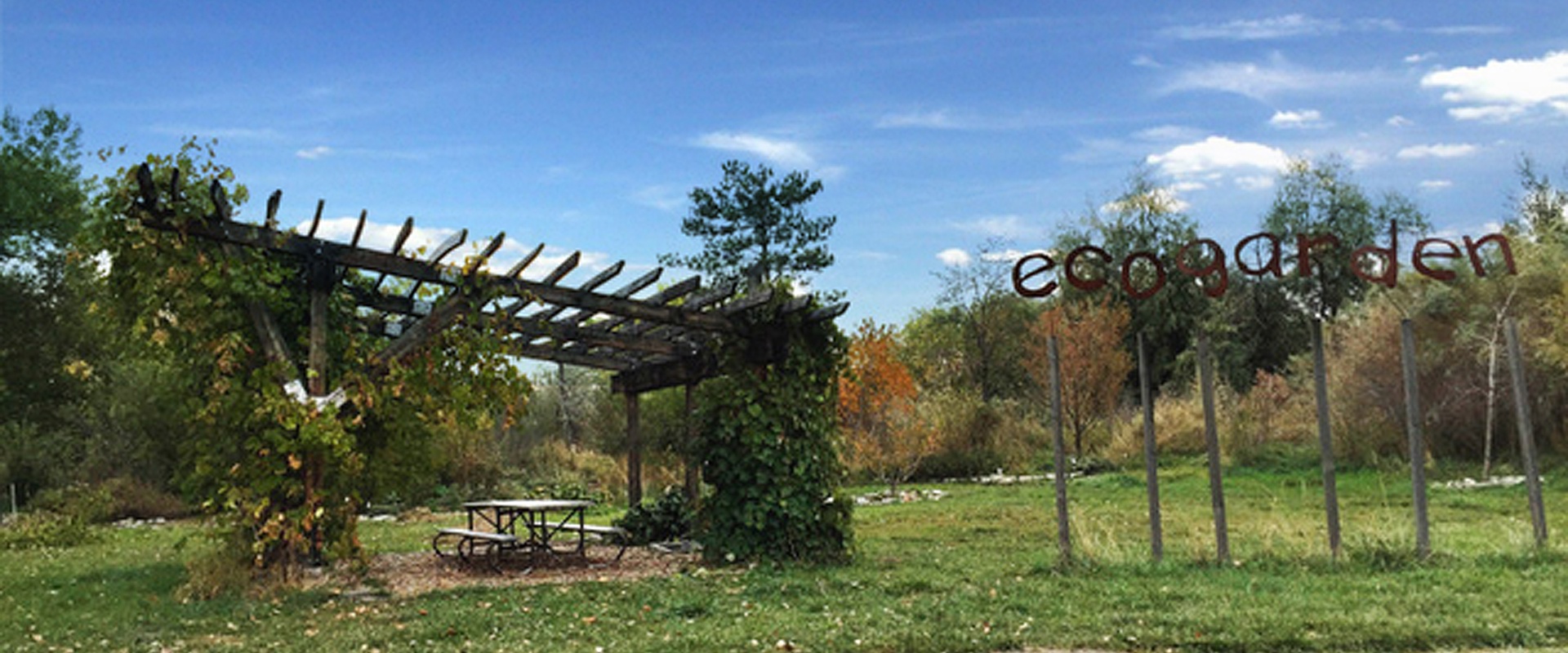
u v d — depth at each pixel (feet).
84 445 90.38
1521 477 60.64
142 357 34.24
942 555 36.55
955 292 124.77
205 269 30.42
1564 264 74.95
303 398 30.73
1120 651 21.43
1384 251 34.65
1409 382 31.71
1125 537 40.98
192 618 27.14
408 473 37.09
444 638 23.82
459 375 33.68
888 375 71.36
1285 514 47.91
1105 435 91.35
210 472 32.96
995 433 89.25
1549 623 22.48
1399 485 60.13
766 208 109.09
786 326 36.01
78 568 40.11
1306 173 124.47
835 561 34.83
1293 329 121.60
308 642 23.65
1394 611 23.97
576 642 22.93
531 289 33.65
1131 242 124.88
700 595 28.43
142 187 28.76
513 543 34.65
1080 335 92.68
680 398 85.40
